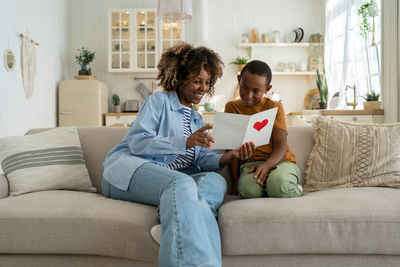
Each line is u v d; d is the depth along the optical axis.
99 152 1.69
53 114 4.87
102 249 1.06
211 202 1.16
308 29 5.41
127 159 1.26
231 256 1.09
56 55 4.97
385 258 1.10
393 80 3.04
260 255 1.09
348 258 1.09
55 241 1.07
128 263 1.09
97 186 1.64
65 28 5.33
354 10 4.14
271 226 1.06
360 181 1.52
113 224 1.06
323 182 1.58
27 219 1.08
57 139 1.62
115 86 5.49
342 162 1.57
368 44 3.80
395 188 1.47
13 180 1.44
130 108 5.23
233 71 5.43
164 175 1.13
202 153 1.53
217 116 1.23
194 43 5.40
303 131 1.77
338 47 4.60
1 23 3.49
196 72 1.39
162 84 1.47
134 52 5.16
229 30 5.43
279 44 5.16
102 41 5.45
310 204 1.14
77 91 4.85
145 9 5.14
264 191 1.38
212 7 5.44
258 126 1.28
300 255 1.09
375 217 1.07
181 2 3.09
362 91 4.06
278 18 5.43
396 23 2.97
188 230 0.92
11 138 1.58
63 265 1.10
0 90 3.46
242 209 1.11
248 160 1.57
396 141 1.56
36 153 1.52
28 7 4.10
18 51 3.86
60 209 1.12
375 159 1.53
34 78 4.24
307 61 5.31
